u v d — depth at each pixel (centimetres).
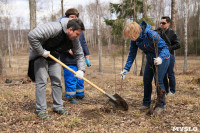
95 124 301
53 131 276
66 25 300
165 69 337
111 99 346
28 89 616
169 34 464
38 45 292
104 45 5900
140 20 1040
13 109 380
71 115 342
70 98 435
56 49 325
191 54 3750
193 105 368
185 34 1420
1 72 1384
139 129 275
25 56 5091
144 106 377
